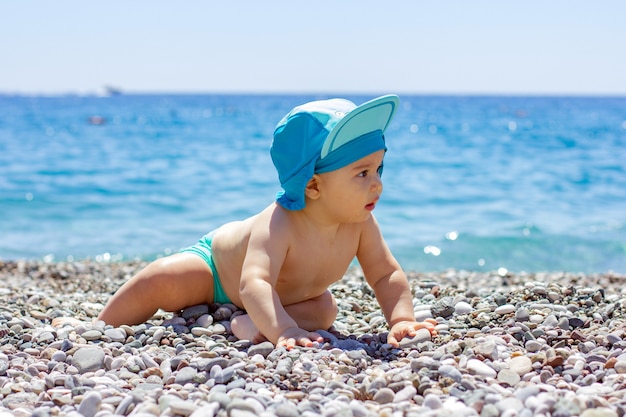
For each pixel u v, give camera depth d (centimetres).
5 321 180
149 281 175
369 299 212
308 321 171
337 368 142
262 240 163
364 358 146
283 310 158
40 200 562
